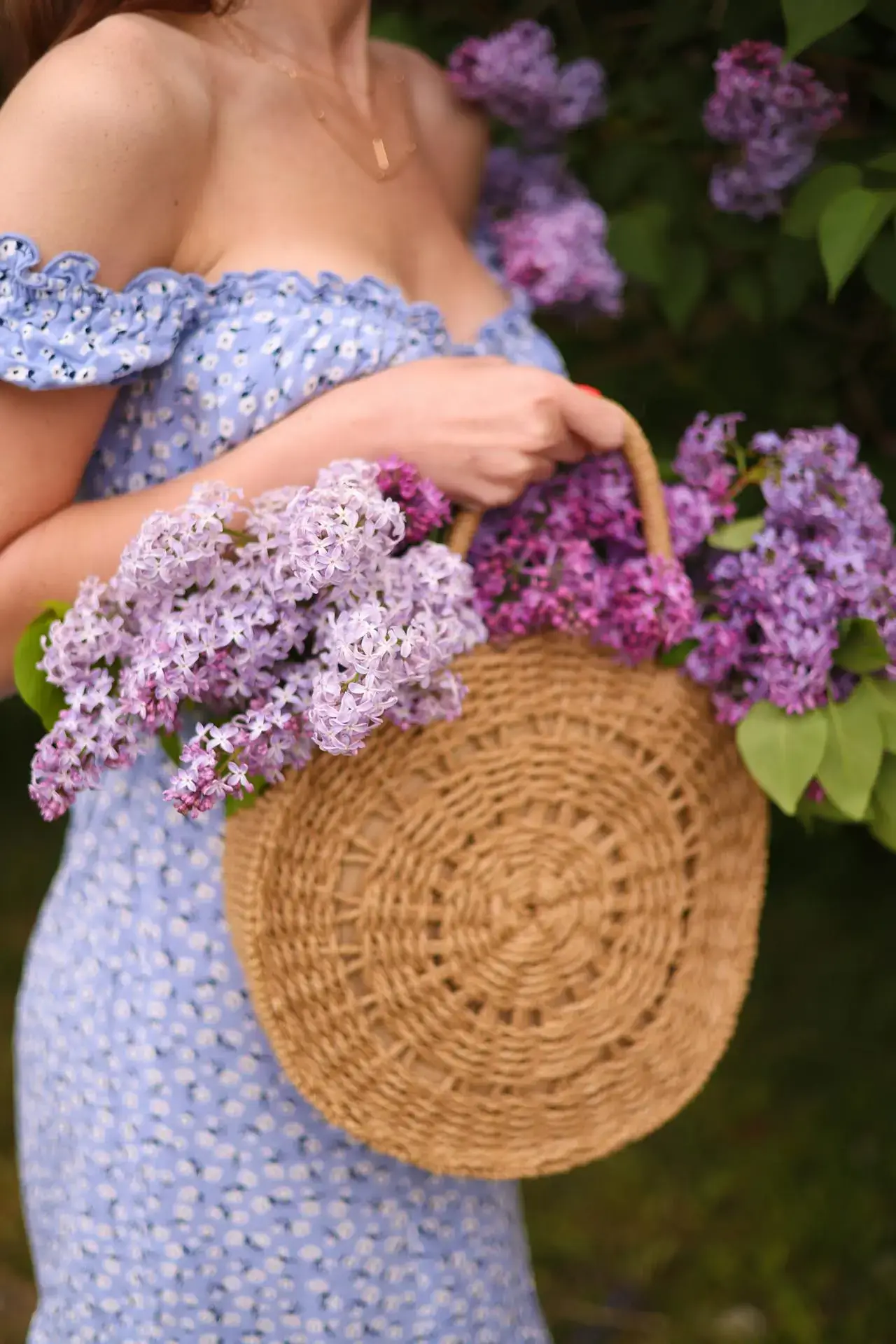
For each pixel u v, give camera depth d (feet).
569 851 7.18
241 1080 7.36
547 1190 11.68
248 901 6.98
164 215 7.15
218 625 6.83
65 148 6.97
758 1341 10.30
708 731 7.31
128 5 7.41
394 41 9.15
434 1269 7.54
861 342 9.55
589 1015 7.24
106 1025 7.43
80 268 7.00
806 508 7.25
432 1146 7.22
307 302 7.30
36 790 6.94
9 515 7.11
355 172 7.55
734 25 8.51
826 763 7.23
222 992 7.34
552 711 7.18
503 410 7.16
